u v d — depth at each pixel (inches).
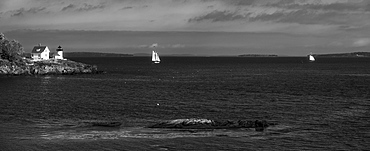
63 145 2176.4
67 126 2647.6
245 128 2561.5
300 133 2471.7
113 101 3912.4
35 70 7632.9
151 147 2150.6
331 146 2191.2
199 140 2285.9
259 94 4574.3
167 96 4372.5
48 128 2583.7
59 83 5905.5
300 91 4904.0
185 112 3270.2
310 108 3457.2
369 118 2960.1
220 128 2544.3
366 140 2313.0
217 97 4279.0
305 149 2134.6
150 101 3924.7
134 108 3462.1
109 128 2581.2
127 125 2687.0
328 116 3051.2
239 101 3939.5
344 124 2746.1
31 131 2493.8
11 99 3949.3
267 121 2822.3
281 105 3654.0
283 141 2285.9
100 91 4872.0
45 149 2103.8
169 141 2265.0
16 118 2930.6
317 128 2615.7
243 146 2181.3
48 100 3927.2
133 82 6353.3
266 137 2365.9
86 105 3612.2
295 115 3110.2
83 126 2642.7
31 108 3390.7
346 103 3774.6
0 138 2305.6
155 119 2955.2
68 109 3371.1
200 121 2588.6
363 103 3769.7
